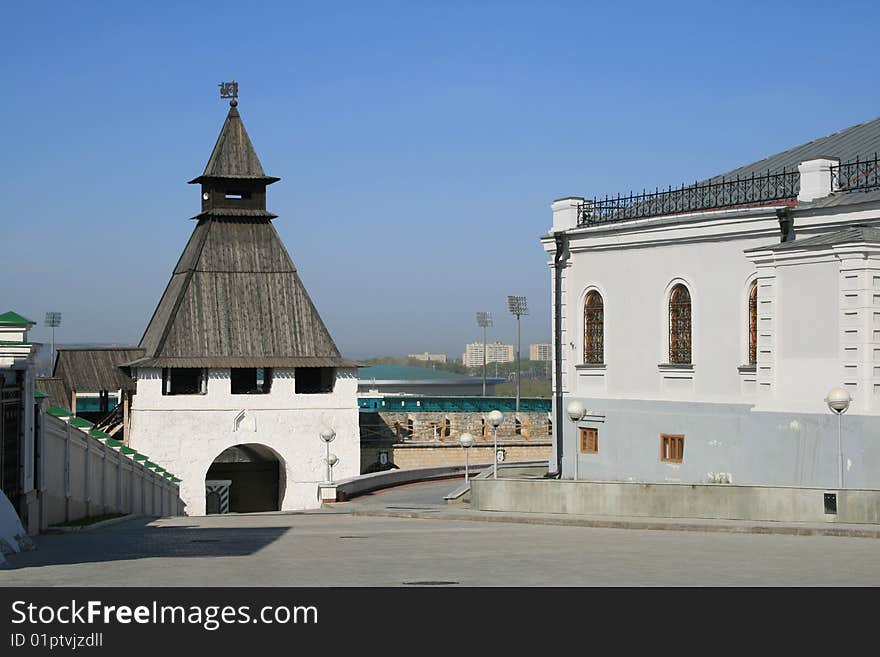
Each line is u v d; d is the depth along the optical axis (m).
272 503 60.03
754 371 28.53
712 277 29.77
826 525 20.78
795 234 27.75
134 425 54.75
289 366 56.31
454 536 20.52
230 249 58.81
